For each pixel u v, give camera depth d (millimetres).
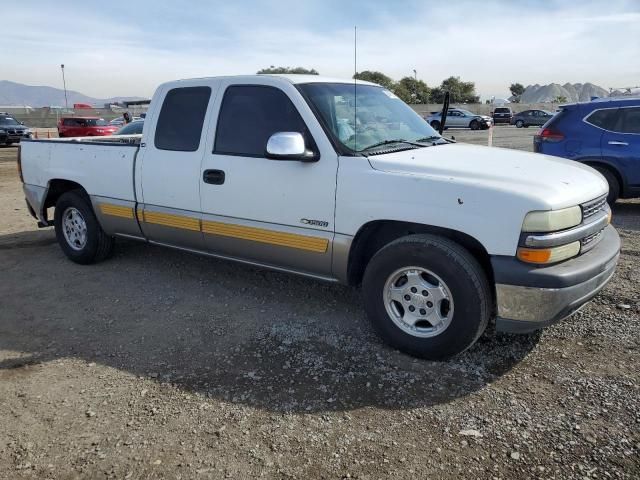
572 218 3168
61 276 5398
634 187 7535
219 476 2498
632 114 7438
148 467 2568
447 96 5254
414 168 3455
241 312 4387
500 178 3250
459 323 3268
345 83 4445
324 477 2473
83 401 3143
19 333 4094
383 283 3553
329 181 3684
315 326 4078
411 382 3248
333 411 2979
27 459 2650
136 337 3984
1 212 8828
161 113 4734
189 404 3082
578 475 2436
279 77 4113
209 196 4340
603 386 3135
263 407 3031
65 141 5676
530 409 2943
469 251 3352
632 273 5016
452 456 2590
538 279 3029
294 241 3922
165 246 4992
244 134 4168
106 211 5219
